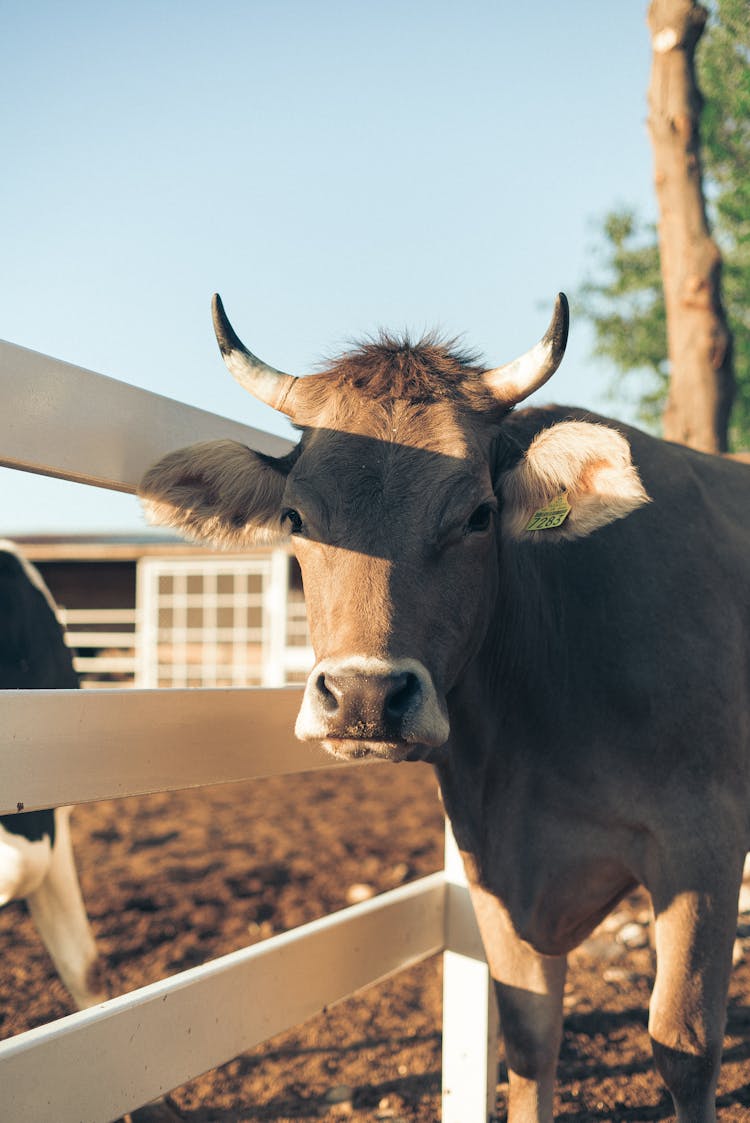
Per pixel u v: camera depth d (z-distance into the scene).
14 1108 2.11
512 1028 3.01
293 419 2.81
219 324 2.91
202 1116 3.53
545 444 2.66
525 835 2.95
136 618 18.02
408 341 2.85
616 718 2.85
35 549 17.53
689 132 7.00
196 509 2.87
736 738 2.89
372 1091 3.69
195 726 2.70
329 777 10.55
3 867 3.45
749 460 4.80
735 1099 3.63
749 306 14.77
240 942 5.21
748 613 3.11
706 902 2.74
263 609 18.11
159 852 7.12
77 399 2.58
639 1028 4.23
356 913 3.25
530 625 2.91
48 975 4.82
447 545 2.48
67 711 2.27
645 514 3.11
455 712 2.96
